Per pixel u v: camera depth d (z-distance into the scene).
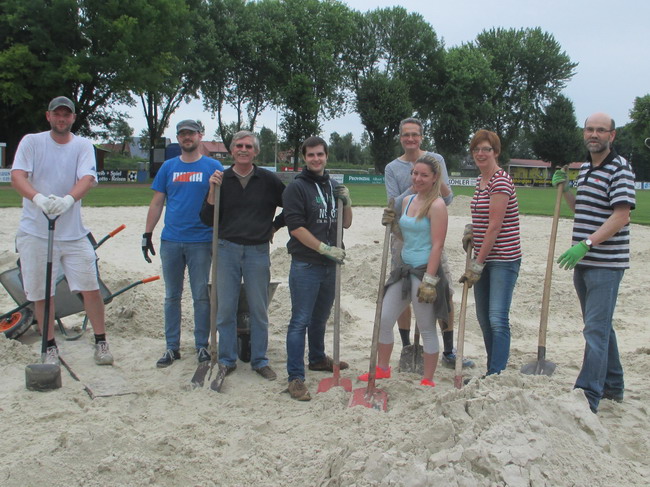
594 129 4.14
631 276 9.66
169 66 38.06
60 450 3.44
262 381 4.93
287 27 47.66
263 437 3.79
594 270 4.18
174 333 5.37
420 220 4.64
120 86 35.81
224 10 46.75
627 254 4.19
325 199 4.78
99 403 4.41
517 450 3.00
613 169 4.14
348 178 49.69
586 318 4.25
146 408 4.36
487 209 4.64
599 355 4.13
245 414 4.26
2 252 9.17
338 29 51.28
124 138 58.84
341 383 4.73
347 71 54.75
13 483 3.18
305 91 48.56
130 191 29.33
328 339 6.28
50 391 4.56
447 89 56.84
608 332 4.18
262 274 4.94
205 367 4.91
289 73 49.38
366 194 32.69
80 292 5.37
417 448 3.16
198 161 5.31
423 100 59.09
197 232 5.23
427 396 4.22
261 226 4.89
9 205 18.34
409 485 2.81
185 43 40.00
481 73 57.69
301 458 3.47
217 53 44.66
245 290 5.05
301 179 4.74
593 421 3.56
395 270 4.86
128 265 10.06
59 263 5.28
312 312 4.95
